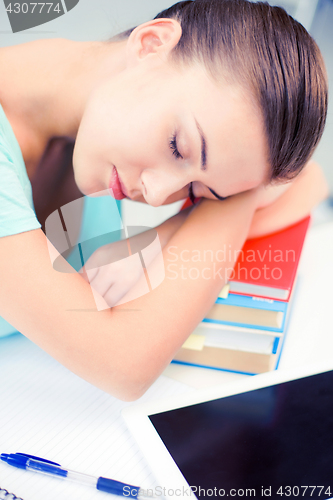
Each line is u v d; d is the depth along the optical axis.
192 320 0.46
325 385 0.44
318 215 1.12
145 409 0.40
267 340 0.50
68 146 0.64
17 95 0.59
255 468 0.35
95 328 0.41
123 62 0.52
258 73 0.43
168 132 0.47
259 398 0.42
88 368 0.42
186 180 0.49
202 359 0.52
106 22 0.77
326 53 0.82
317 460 0.36
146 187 0.50
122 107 0.49
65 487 0.35
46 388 0.47
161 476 0.34
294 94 0.44
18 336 0.56
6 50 0.60
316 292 0.65
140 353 0.42
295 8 0.80
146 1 0.78
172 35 0.47
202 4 0.46
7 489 0.34
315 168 0.71
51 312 0.40
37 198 0.68
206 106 0.44
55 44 0.58
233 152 0.45
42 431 0.41
